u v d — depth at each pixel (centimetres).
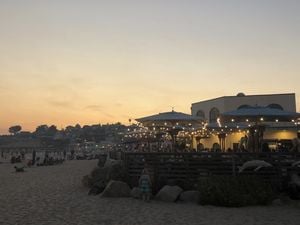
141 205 1537
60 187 2253
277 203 1520
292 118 1888
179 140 4038
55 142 17812
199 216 1302
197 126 3006
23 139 19650
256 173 1691
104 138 17088
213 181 1588
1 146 17988
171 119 2230
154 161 1811
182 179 1758
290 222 1191
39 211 1433
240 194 1507
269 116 1834
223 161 1752
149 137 3500
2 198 1797
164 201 1619
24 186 2350
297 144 1862
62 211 1427
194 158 1773
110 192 1755
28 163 5353
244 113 1842
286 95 4359
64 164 5669
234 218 1262
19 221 1247
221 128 3025
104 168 2230
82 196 1828
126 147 5350
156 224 1185
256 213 1346
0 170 4303
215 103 4753
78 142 17862
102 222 1223
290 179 1656
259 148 2006
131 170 1873
